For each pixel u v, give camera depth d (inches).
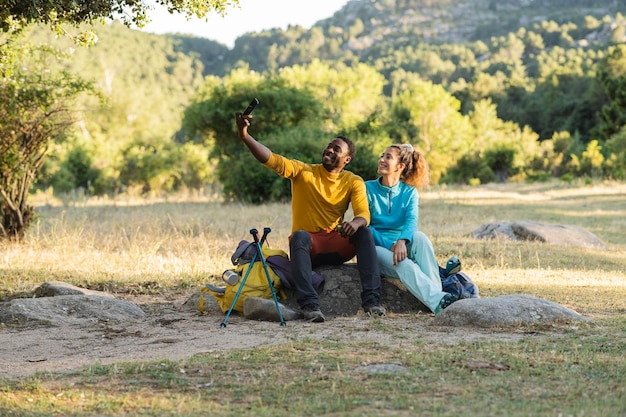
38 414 182.5
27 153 573.0
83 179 2016.5
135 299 374.6
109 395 198.4
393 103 2442.2
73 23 359.6
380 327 283.9
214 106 1378.0
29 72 567.5
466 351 239.5
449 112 2320.4
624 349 241.8
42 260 482.9
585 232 622.5
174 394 198.4
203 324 300.8
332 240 323.9
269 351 241.3
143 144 2426.2
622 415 175.6
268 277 306.7
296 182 322.7
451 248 545.3
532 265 486.6
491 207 951.0
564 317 284.0
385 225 333.7
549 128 3595.0
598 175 1744.6
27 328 300.4
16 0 336.8
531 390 198.8
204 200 1310.3
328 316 313.6
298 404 188.1
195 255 507.2
